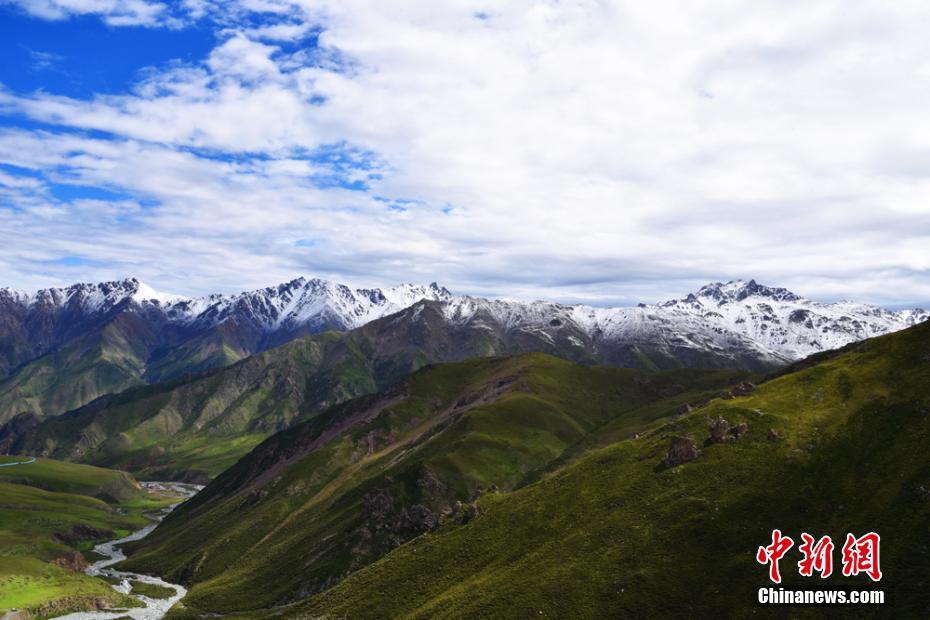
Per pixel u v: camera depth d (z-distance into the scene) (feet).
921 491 409.69
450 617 419.54
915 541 380.37
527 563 458.50
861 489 430.61
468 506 590.55
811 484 445.37
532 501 549.13
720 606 373.20
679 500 462.60
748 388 609.42
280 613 542.98
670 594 388.37
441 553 528.22
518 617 398.83
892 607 347.15
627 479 518.78
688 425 557.33
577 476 558.56
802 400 546.67
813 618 353.31
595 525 474.49
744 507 439.22
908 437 458.91
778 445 488.85
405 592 494.18
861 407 505.25
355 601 504.43
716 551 411.75
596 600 397.19
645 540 435.94
